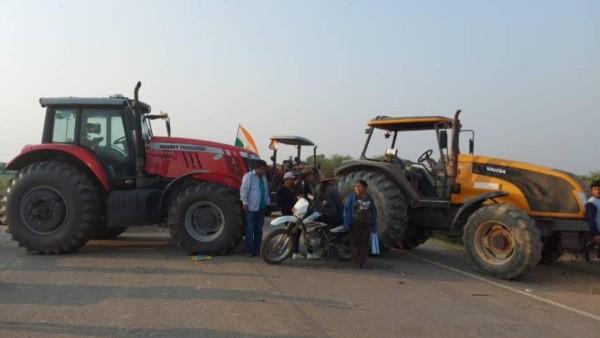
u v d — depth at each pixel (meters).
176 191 8.47
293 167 14.55
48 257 7.92
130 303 5.34
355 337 4.53
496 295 6.44
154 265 7.40
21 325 4.55
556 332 4.94
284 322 4.86
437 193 8.88
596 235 7.14
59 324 4.61
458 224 8.15
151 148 8.86
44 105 8.78
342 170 9.69
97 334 4.38
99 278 6.47
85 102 8.67
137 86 8.49
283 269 7.43
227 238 8.17
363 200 7.86
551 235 8.02
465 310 5.62
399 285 6.76
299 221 7.89
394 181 8.96
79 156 8.39
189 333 4.46
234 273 7.00
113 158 8.67
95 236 10.02
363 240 7.83
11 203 8.12
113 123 8.73
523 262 7.06
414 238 10.00
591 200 7.23
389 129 9.73
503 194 7.75
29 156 8.62
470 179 8.45
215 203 8.18
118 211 8.30
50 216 8.11
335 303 5.65
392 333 4.69
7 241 9.50
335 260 8.39
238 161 9.07
